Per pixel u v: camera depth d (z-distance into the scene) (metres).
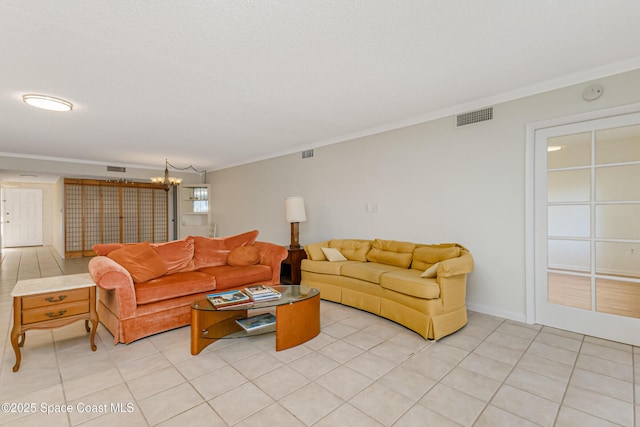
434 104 3.46
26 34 2.01
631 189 2.62
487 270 3.37
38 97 3.08
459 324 2.94
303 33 2.04
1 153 5.82
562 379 2.11
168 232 9.50
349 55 2.35
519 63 2.52
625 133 2.64
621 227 2.67
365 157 4.52
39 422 1.69
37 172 6.40
